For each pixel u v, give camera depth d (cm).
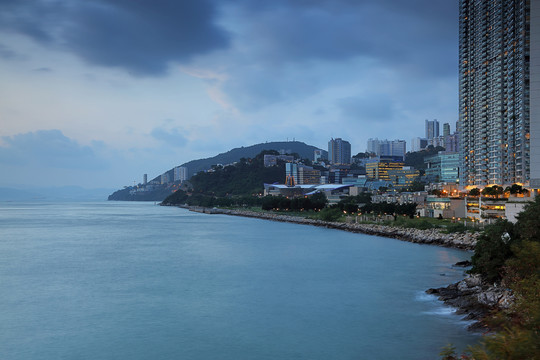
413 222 19650
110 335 6556
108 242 18025
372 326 6650
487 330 5859
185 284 9819
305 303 8100
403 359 5438
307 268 11606
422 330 6262
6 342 6303
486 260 7744
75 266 12206
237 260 13125
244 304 8112
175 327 6881
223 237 19762
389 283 9444
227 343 6188
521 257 6594
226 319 7238
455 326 6341
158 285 9731
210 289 9319
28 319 7331
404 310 7275
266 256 13838
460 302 7306
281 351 5859
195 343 6209
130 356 5794
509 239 7856
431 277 9988
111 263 12675
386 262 12119
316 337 6319
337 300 8238
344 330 6562
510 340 2177
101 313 7644
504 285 7006
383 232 19288
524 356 2100
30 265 12394
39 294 8975
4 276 10794
